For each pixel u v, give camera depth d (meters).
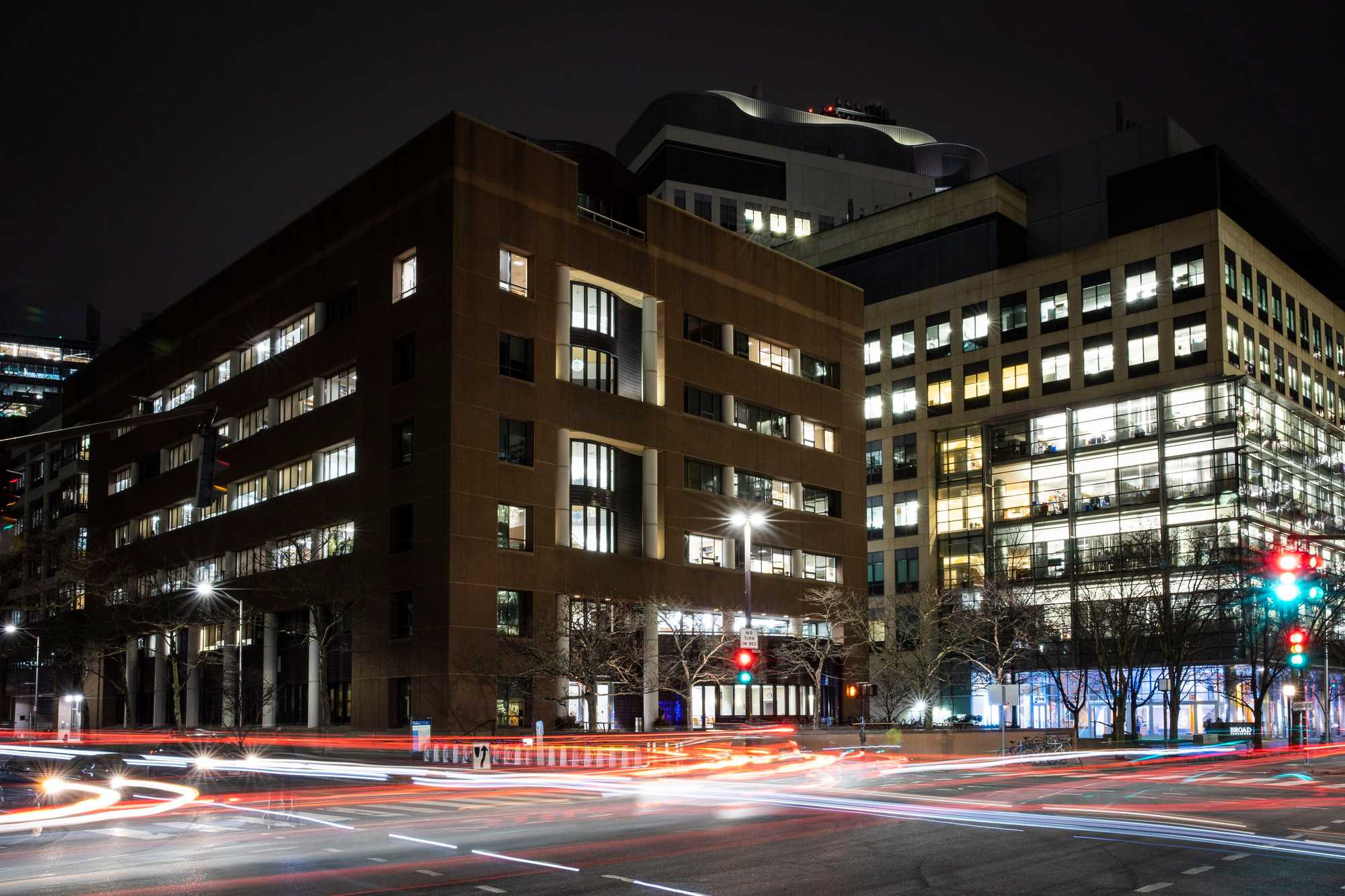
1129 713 89.31
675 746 58.97
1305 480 100.00
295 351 76.12
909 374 108.38
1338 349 112.88
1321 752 67.50
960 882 16.95
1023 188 109.62
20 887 16.89
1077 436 96.81
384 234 69.12
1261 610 76.31
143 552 92.12
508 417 65.31
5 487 32.38
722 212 171.75
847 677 83.38
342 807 29.95
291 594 68.94
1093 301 97.38
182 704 85.19
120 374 101.81
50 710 112.00
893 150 185.88
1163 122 101.81
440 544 61.66
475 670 61.06
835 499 86.75
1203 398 90.25
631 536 71.25
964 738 59.00
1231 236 93.62
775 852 19.98
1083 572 92.88
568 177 70.38
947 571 102.94
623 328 72.94
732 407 78.69
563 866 18.45
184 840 22.44
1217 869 18.08
